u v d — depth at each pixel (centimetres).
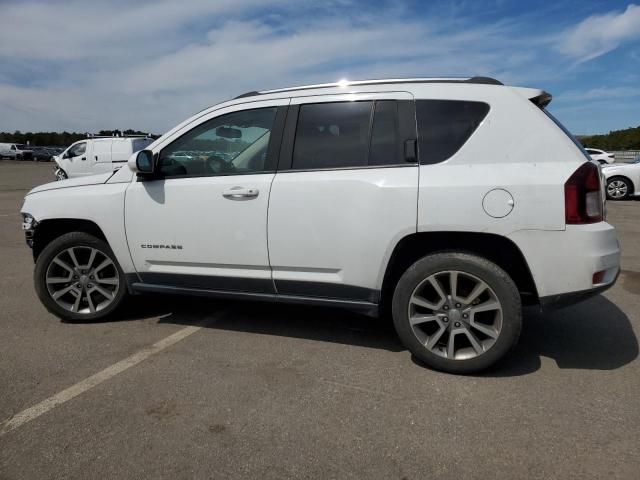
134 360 338
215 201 350
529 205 283
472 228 292
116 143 1722
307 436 246
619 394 284
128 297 419
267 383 302
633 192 1351
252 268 350
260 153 349
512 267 313
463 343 318
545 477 214
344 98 331
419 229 301
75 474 220
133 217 376
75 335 386
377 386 297
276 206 333
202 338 378
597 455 228
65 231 427
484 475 216
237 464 226
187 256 365
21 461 230
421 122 312
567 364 325
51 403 280
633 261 626
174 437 247
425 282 311
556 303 290
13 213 1162
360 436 246
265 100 352
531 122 297
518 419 259
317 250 327
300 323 409
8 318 426
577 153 291
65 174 1789
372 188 310
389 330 392
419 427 253
